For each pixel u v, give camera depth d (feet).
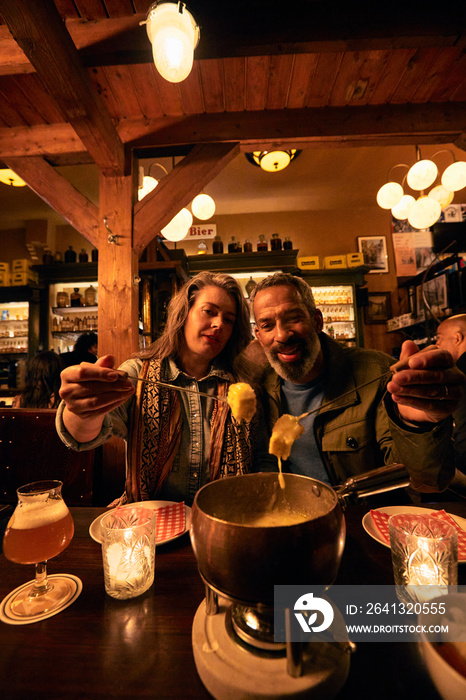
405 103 8.10
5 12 4.58
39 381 8.50
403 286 19.17
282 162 11.99
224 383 4.91
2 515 3.62
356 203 19.22
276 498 2.49
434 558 2.25
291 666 1.57
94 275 17.15
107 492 7.55
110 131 7.49
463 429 5.53
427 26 6.04
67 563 2.72
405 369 2.73
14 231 20.48
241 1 6.15
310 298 4.97
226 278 5.04
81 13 6.36
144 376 4.72
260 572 1.59
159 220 8.34
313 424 4.82
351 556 2.74
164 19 5.07
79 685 1.68
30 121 8.38
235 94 7.66
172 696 1.62
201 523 1.80
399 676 1.71
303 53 6.29
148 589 2.40
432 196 12.35
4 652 1.88
